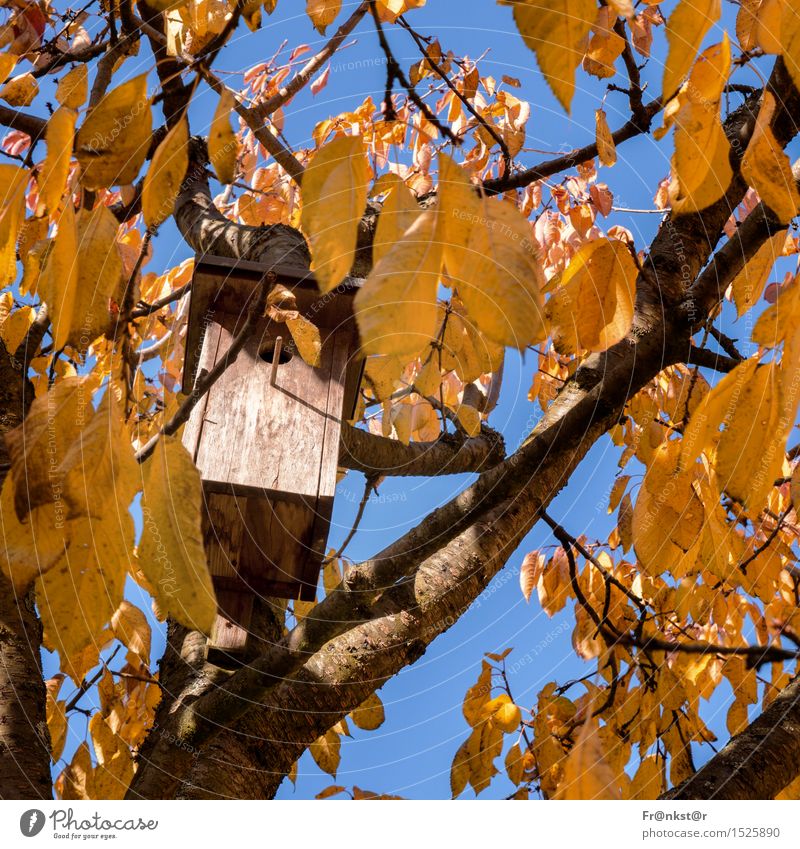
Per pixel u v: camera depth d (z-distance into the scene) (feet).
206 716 6.35
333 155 2.18
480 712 6.70
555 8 2.12
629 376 5.55
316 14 5.09
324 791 6.83
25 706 5.60
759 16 2.46
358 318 1.89
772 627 7.48
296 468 7.66
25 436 2.69
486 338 1.96
